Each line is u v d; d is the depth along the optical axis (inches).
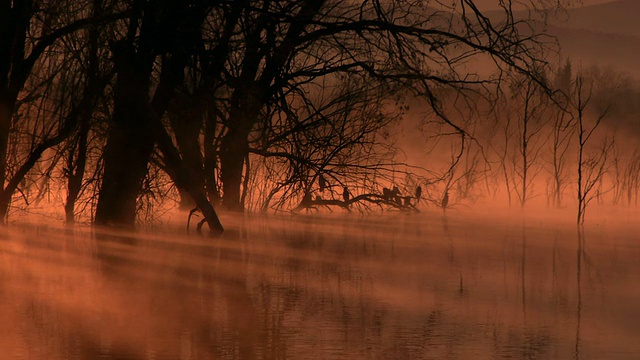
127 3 2185.0
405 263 1787.6
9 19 2145.7
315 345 1062.4
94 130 2361.0
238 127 2479.1
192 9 2223.2
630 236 2388.0
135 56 2214.6
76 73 2359.7
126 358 989.8
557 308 1310.3
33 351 1018.1
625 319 1229.7
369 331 1138.7
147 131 2255.2
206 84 2404.0
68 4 2239.2
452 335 1124.5
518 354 1028.5
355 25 2329.0
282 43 2385.6
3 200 2290.8
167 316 1221.1
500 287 1496.1
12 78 2188.7
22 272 1608.0
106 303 1311.5
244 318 1214.3
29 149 2417.6
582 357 1017.5
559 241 2252.7
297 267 1716.3
